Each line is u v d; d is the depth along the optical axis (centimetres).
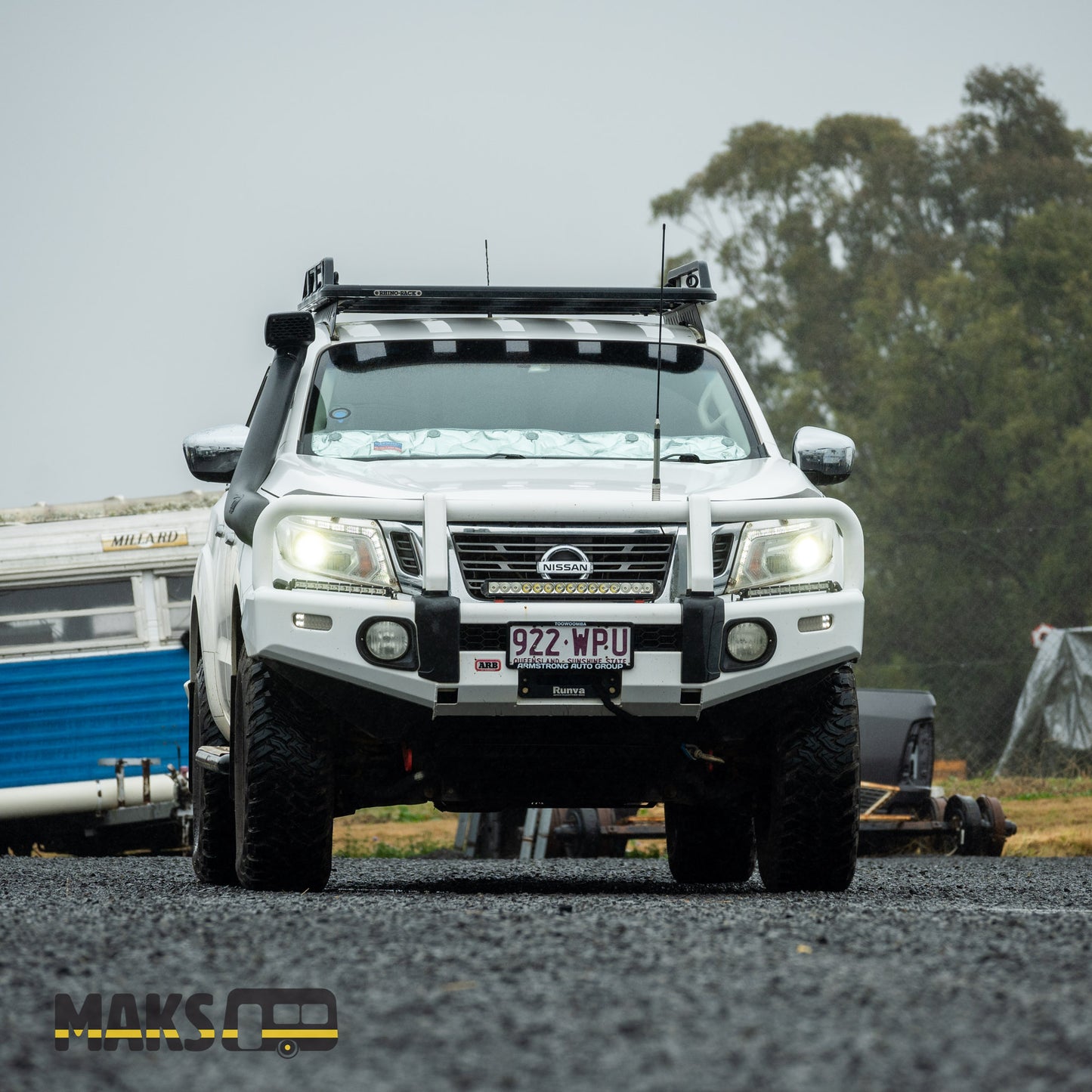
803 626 2041
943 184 15925
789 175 15950
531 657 1977
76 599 5728
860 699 4569
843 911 1725
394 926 1495
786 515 2062
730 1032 1005
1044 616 12531
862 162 16100
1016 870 3378
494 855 4691
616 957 1296
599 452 2314
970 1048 960
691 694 2006
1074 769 7762
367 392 2384
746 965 1252
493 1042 987
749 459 2327
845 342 15400
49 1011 1109
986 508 13588
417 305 2569
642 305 2611
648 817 4503
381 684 1981
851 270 15812
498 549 2000
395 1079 902
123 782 5566
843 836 2150
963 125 16212
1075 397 13788
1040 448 13550
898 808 4578
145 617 5734
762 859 2267
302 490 2070
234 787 2253
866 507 13888
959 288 14362
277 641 1988
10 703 5634
